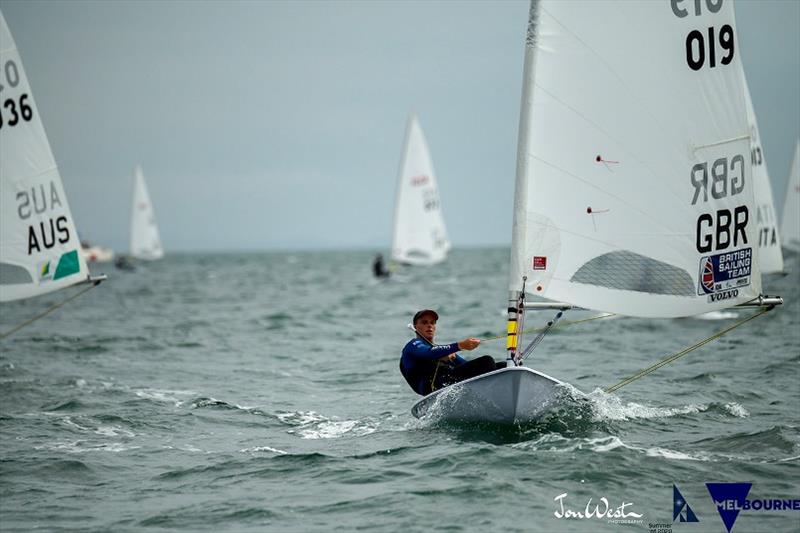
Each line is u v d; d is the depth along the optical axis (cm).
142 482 3428
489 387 3800
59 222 4600
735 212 3741
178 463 3697
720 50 3681
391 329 9788
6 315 11906
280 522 2945
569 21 3634
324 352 7756
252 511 3055
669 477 3303
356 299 15000
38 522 2983
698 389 5244
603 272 3678
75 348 7938
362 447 3869
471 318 10706
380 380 6041
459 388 3878
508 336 3753
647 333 8519
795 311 10156
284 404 5112
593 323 9550
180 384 5903
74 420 4606
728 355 6838
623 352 7181
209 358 7369
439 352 4053
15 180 4469
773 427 3994
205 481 3422
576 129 3656
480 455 3575
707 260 3716
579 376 5894
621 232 3678
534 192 3662
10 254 4469
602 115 3653
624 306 3684
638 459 3509
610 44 3638
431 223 19138
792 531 2803
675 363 6488
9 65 4447
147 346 8181
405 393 5450
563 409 4031
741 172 3741
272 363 7050
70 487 3372
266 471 3531
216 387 5781
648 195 3681
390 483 3297
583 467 3406
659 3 3638
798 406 4703
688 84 3666
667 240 3694
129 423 4538
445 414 4044
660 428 4088
